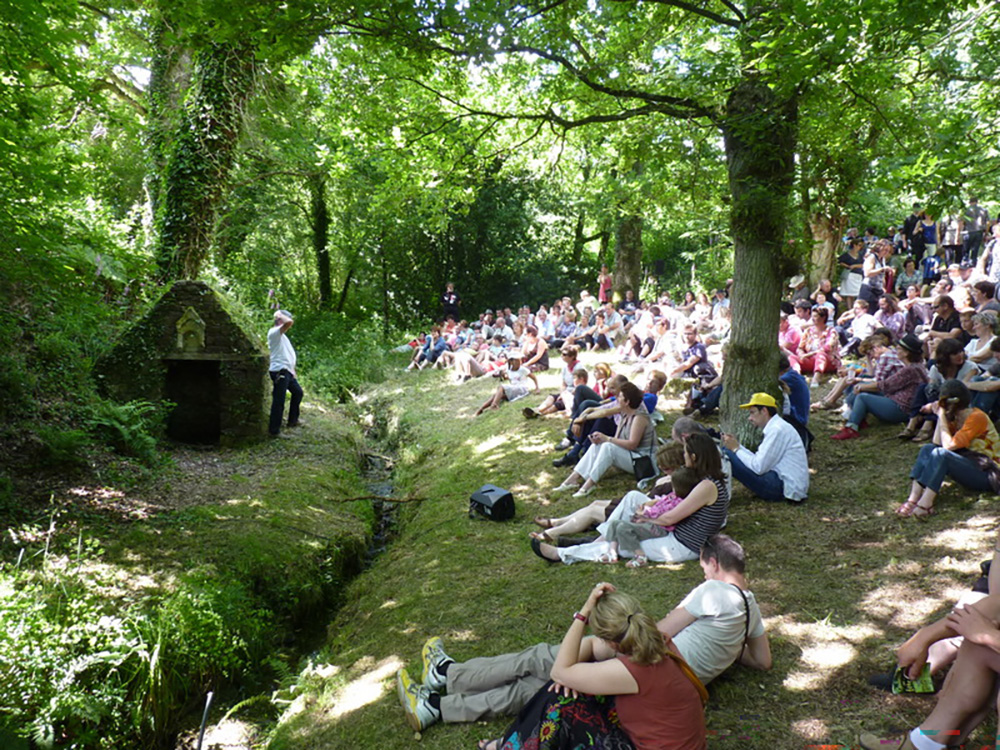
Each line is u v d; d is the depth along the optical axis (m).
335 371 16.42
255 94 12.38
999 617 2.81
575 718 2.88
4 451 6.88
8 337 8.05
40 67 6.26
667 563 5.13
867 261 11.61
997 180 6.75
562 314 17.03
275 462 8.88
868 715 3.24
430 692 3.74
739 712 3.36
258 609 5.60
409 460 10.34
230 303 10.60
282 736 3.94
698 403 9.01
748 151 6.36
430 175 9.15
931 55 6.14
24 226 5.95
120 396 8.95
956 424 5.32
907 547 4.88
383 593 5.66
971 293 9.74
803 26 4.72
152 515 6.60
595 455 6.95
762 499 6.18
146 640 4.58
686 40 7.66
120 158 15.65
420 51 5.49
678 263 29.72
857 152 6.78
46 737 3.83
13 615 4.27
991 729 3.04
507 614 4.71
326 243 25.38
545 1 5.86
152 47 12.74
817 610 4.24
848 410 7.75
